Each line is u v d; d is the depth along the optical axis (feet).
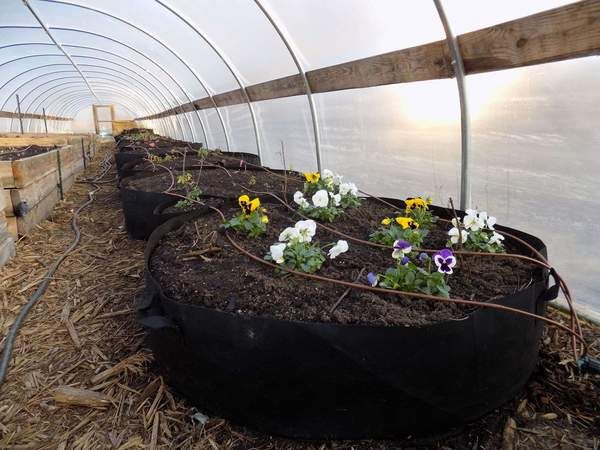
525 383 5.50
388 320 4.59
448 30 7.15
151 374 6.18
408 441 4.78
